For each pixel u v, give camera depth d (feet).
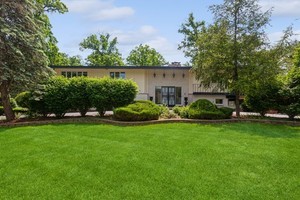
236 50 39.88
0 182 13.67
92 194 12.31
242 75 40.37
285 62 40.73
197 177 14.55
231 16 41.81
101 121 36.04
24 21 36.11
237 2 40.96
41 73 36.63
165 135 26.03
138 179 14.17
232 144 22.41
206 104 39.99
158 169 15.78
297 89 38.17
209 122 35.99
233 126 32.73
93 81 39.65
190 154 19.07
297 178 14.65
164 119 36.91
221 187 13.23
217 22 42.29
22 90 36.55
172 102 76.13
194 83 72.84
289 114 39.58
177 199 11.86
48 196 12.08
